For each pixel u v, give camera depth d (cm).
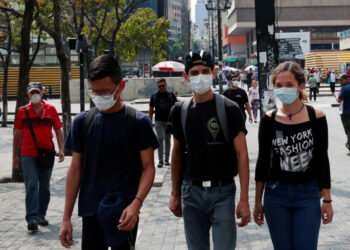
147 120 300
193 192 329
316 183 325
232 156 330
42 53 4984
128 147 296
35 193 590
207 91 326
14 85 4959
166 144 1058
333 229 538
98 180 295
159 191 830
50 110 596
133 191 296
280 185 326
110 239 284
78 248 527
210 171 326
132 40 2212
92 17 1808
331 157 1090
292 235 325
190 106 331
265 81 840
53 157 604
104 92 284
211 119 323
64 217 298
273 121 329
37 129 588
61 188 877
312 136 323
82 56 1255
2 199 797
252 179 827
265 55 840
